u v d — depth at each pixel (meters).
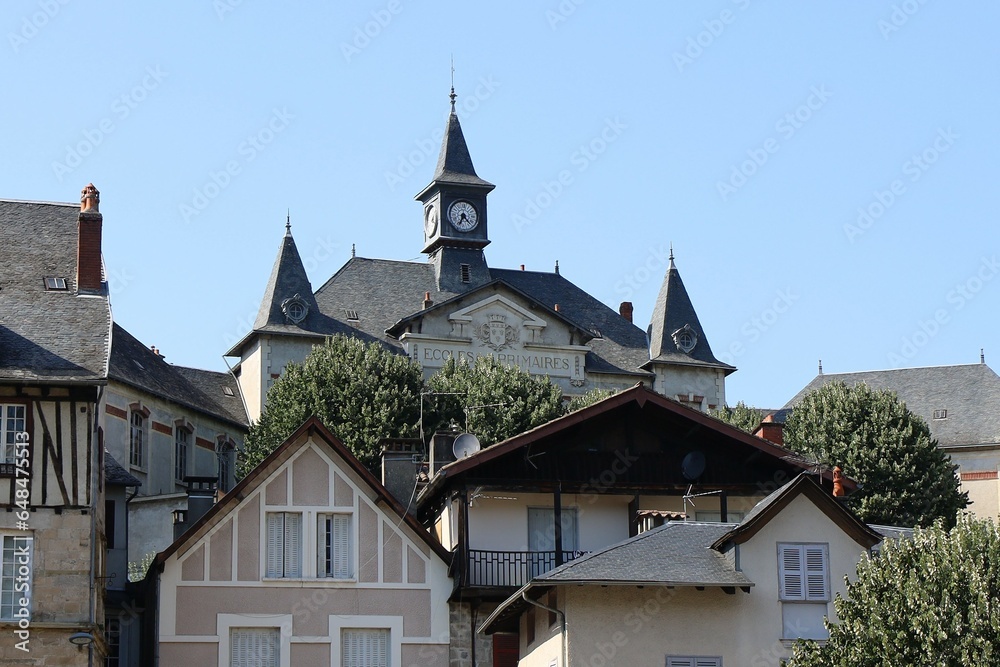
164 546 58.91
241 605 38.06
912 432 60.44
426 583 39.03
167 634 37.50
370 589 38.75
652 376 80.50
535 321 77.12
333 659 38.19
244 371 76.50
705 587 34.50
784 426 63.34
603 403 40.09
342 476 39.28
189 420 69.75
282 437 61.84
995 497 80.50
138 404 65.69
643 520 40.56
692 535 35.91
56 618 33.06
